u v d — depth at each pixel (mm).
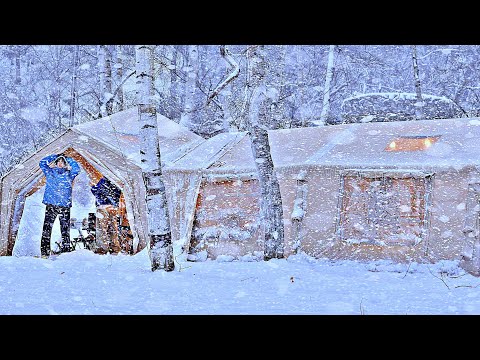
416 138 9641
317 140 10398
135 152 10500
